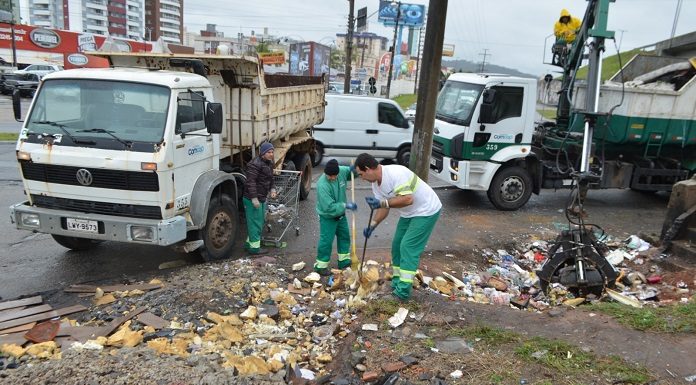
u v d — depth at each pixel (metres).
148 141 5.63
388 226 9.10
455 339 4.61
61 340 4.42
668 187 11.13
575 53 10.77
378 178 5.23
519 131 10.10
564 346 4.41
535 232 9.26
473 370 4.08
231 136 7.94
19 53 44.34
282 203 8.20
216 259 6.78
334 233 6.41
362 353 4.36
